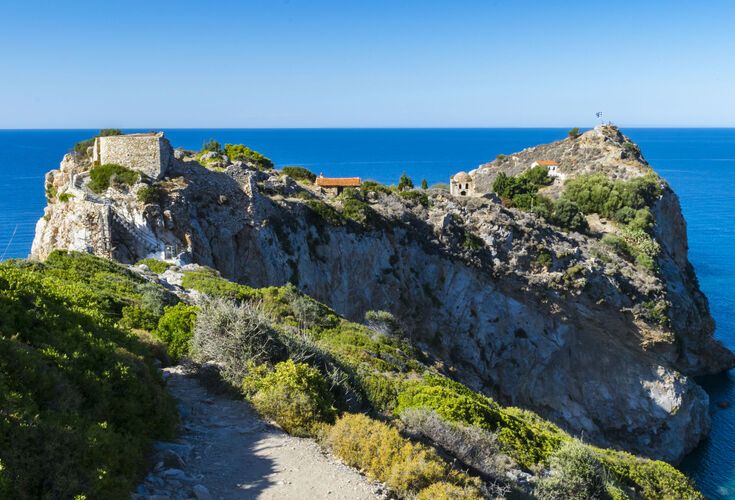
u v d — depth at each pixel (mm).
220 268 41750
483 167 126375
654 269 69000
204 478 11141
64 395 10602
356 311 51375
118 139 40406
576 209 77188
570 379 60406
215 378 15906
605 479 20281
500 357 57844
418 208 60469
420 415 17984
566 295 59750
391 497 11969
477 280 58250
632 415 59688
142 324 20422
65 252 29078
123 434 11258
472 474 15984
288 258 46219
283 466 12070
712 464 54031
